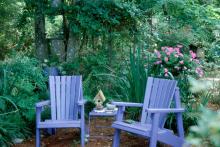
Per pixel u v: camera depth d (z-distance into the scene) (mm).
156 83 3949
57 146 3887
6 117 3994
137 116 4602
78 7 5703
